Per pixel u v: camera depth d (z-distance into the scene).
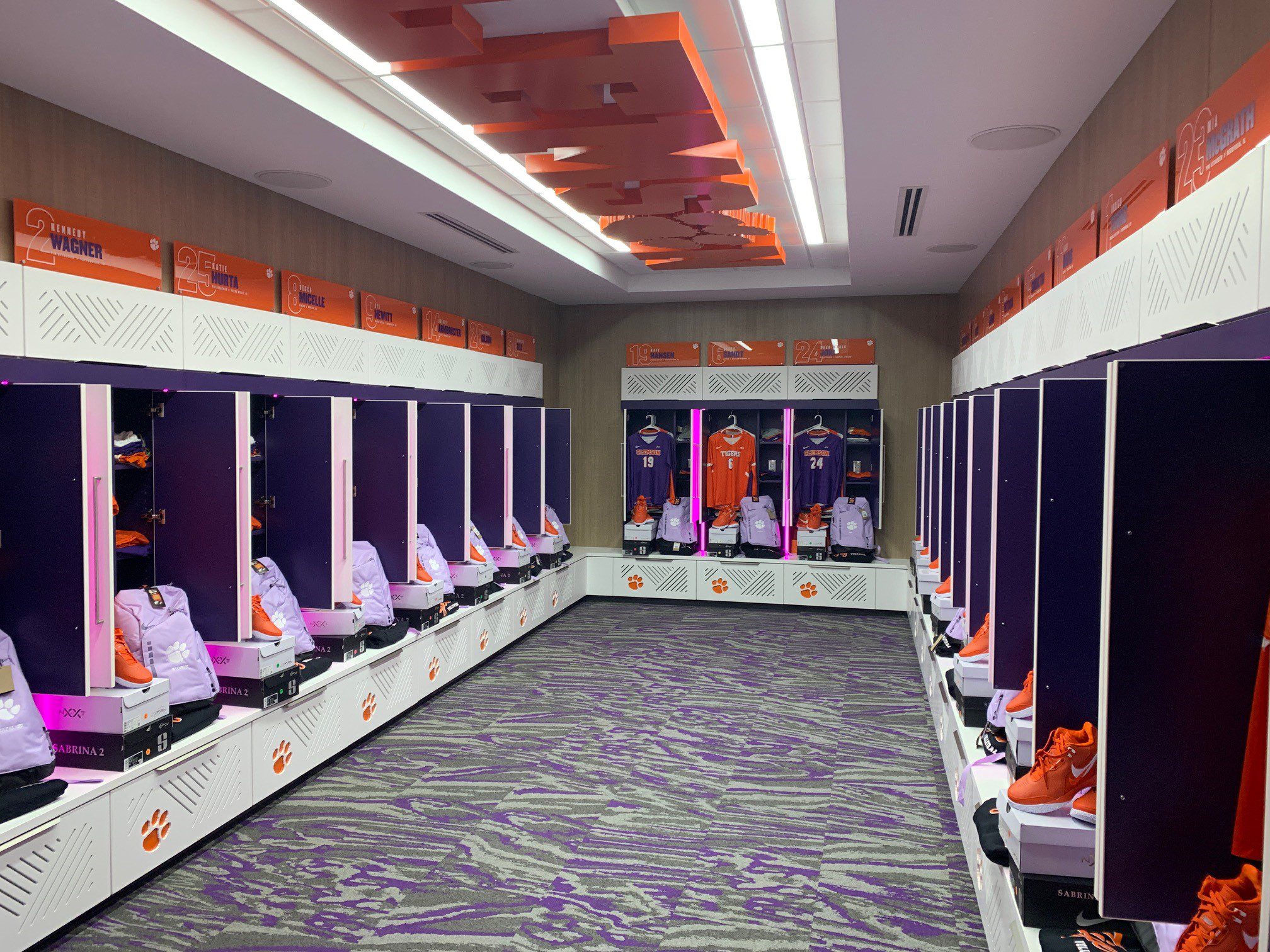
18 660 2.96
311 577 4.51
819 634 7.29
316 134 3.86
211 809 3.46
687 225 5.68
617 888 3.18
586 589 8.80
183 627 3.53
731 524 8.63
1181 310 2.31
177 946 2.78
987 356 5.45
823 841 3.55
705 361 8.98
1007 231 5.48
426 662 5.28
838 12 2.70
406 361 6.02
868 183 4.56
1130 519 1.72
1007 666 3.05
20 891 2.63
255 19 3.13
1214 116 2.30
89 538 3.04
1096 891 1.82
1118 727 1.76
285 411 4.49
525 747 4.62
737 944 2.82
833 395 8.57
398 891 3.14
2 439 3.06
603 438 9.30
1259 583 1.69
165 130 3.78
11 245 3.29
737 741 4.72
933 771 4.30
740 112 4.11
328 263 5.33
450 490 5.89
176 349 3.93
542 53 3.04
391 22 2.79
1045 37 2.89
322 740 4.23
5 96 3.27
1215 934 1.58
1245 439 1.68
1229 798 1.74
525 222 5.92
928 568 5.73
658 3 3.03
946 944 2.82
